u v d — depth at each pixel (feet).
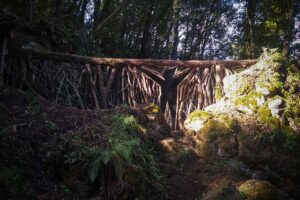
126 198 13.10
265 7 36.81
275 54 22.70
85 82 22.39
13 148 12.85
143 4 41.09
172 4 42.39
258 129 19.29
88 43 31.58
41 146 13.75
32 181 12.31
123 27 41.96
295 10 34.09
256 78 21.79
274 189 15.19
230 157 18.17
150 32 43.21
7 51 20.18
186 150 18.24
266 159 18.20
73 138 14.28
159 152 17.94
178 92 23.49
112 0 39.09
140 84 23.38
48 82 21.31
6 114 15.03
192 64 24.23
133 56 42.29
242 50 43.34
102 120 16.97
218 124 19.11
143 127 18.02
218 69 24.08
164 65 24.14
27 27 23.36
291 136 19.39
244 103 20.67
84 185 12.97
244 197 14.60
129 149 13.88
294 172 18.21
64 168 13.26
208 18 46.14
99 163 12.85
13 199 10.97
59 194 12.41
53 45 25.63
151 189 14.66
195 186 16.60
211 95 23.61
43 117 15.80
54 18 30.14
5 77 19.95
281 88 21.27
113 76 22.98
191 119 20.12
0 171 11.37
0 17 18.93
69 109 17.95
